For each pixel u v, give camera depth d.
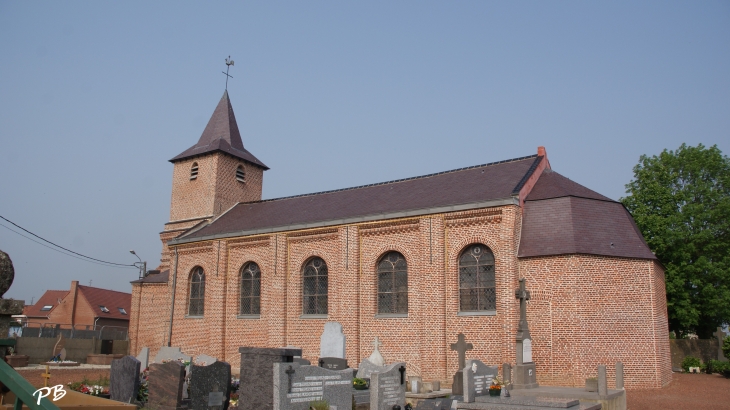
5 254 6.29
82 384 20.42
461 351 21.50
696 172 37.12
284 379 13.98
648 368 22.73
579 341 21.94
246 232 31.70
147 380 19.39
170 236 40.47
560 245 22.98
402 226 26.22
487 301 23.70
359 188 33.72
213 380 16.12
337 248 28.19
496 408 16.56
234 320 31.69
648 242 36.28
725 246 35.47
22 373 24.47
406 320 25.38
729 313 34.47
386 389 16.23
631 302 23.09
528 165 27.48
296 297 29.27
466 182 28.17
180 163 41.72
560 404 16.05
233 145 41.44
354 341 26.44
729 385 24.17
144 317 37.47
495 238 23.77
